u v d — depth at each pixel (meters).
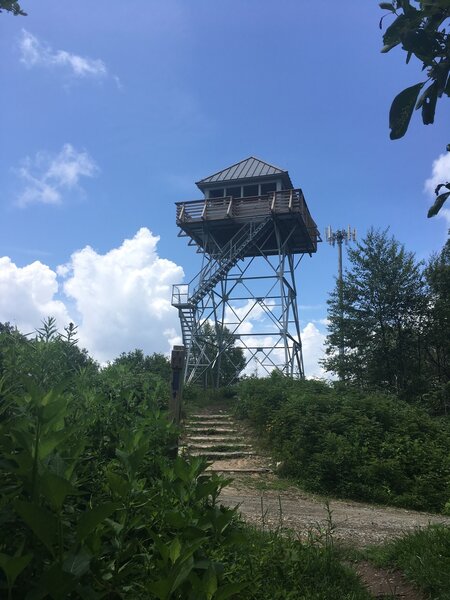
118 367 6.08
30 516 1.56
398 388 22.98
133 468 2.73
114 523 2.30
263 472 11.39
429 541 4.95
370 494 9.94
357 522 7.41
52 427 2.07
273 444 12.89
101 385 5.20
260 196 26.88
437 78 1.93
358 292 23.95
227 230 28.16
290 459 11.30
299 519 7.27
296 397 14.25
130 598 2.15
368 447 11.45
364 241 24.44
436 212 2.26
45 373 3.59
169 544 2.41
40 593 1.55
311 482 10.27
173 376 7.55
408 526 7.29
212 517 2.92
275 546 4.15
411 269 23.75
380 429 12.22
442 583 4.14
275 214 25.97
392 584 4.44
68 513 2.19
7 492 1.95
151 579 2.26
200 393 21.19
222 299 27.56
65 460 2.14
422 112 1.98
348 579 4.17
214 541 3.01
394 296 23.44
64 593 1.56
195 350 27.05
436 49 1.89
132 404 5.10
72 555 1.67
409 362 23.67
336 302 24.42
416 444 11.62
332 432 11.87
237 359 33.97
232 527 4.08
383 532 6.71
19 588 1.75
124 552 2.22
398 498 9.80
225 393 20.77
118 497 2.65
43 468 1.85
